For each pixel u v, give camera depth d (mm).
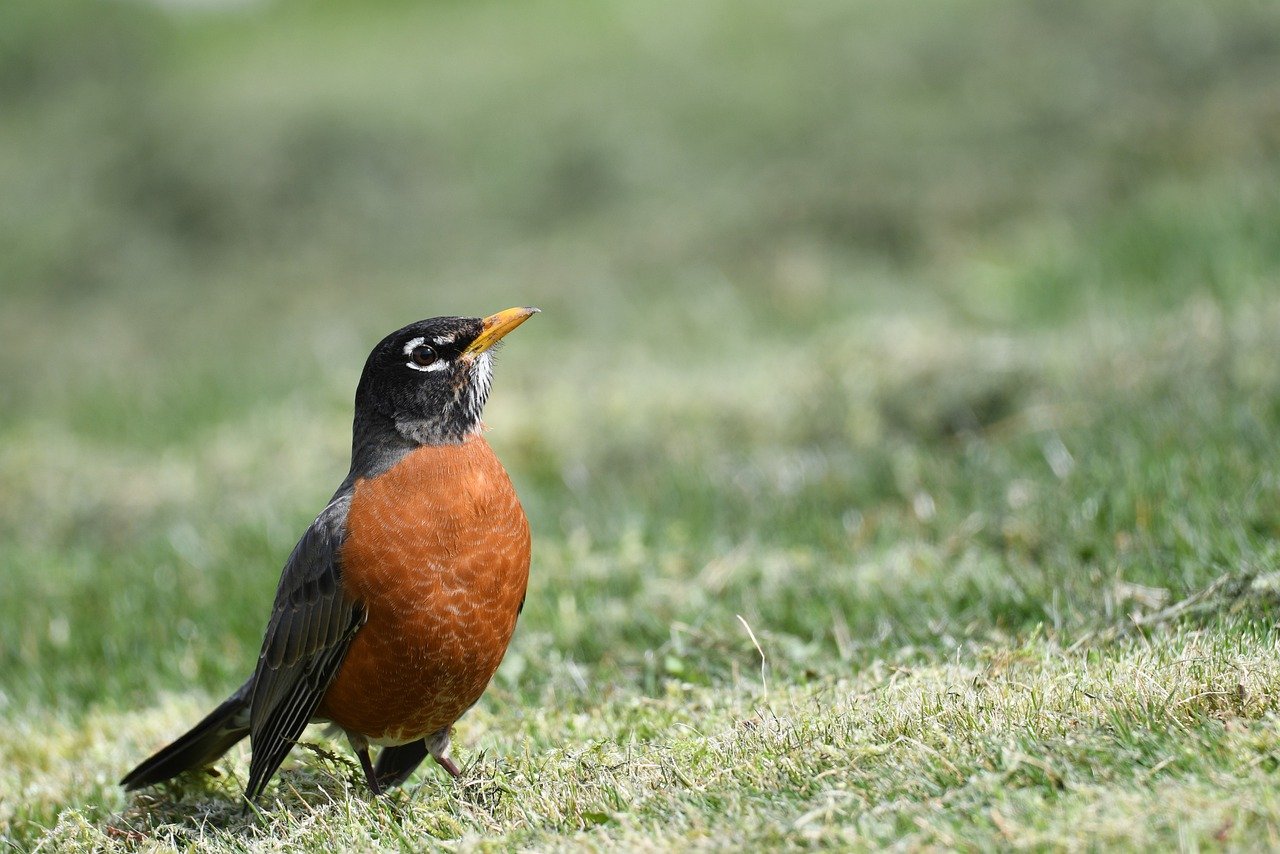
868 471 11648
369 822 6211
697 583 9664
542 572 10336
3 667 10578
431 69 33094
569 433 14359
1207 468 9453
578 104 28984
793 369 14742
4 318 26625
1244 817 4648
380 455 7016
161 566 12242
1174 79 23188
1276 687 5691
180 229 28672
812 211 21734
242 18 40625
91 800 7730
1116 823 4723
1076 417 11578
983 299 16969
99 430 18562
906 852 4832
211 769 7434
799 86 27172
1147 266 16109
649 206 24812
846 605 8773
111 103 34875
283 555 12062
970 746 5637
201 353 22188
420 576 6691
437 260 25219
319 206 28281
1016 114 23562
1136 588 7816
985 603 8242
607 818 5707
